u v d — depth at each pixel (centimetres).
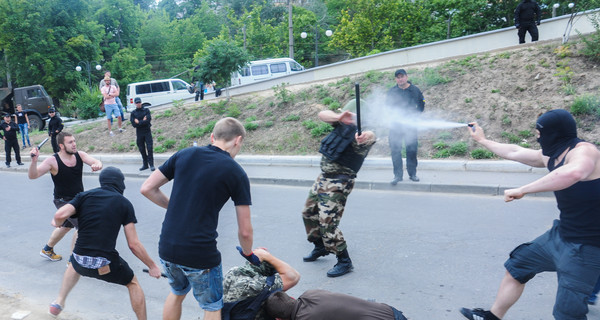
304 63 4959
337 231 495
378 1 3000
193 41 6203
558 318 302
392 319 270
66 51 3825
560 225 304
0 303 486
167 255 311
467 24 2567
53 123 1614
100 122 1983
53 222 394
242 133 336
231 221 753
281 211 781
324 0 5903
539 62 1164
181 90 2708
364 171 988
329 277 502
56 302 439
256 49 4753
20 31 3603
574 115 974
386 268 512
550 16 2595
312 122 1312
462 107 1116
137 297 411
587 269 288
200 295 318
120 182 428
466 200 753
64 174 555
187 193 311
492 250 536
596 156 285
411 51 1567
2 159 1750
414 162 860
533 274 328
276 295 296
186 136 1511
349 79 1478
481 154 954
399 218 685
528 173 852
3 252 680
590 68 1089
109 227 398
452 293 442
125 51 4653
